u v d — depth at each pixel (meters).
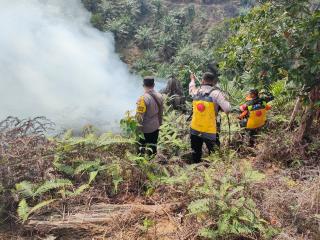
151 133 5.47
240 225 3.42
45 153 4.46
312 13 5.13
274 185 4.30
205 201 3.63
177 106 8.28
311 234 3.59
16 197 3.76
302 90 5.43
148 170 4.71
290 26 5.19
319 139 5.66
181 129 6.66
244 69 5.94
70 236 3.63
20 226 3.65
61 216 3.81
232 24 6.03
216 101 5.34
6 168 3.97
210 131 5.42
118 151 5.25
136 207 3.98
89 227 3.72
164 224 3.82
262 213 3.75
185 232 3.59
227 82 8.16
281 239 3.42
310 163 5.23
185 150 6.08
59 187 4.16
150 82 5.39
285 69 5.22
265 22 5.40
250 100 6.36
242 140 6.38
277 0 5.38
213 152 5.64
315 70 4.95
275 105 7.27
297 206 3.75
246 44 5.76
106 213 3.92
